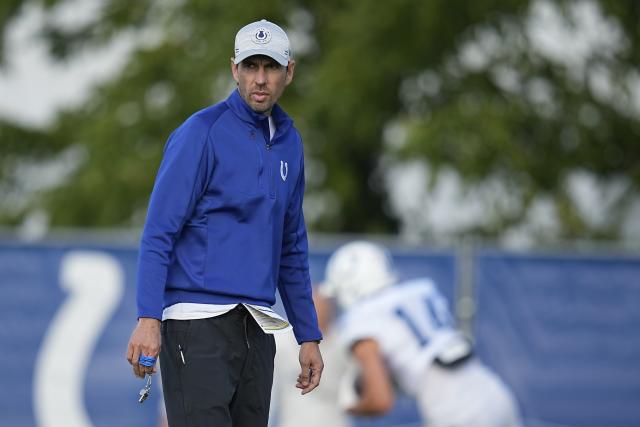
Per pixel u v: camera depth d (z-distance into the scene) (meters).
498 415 24.44
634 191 61.38
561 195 60.00
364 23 56.38
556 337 31.92
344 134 58.50
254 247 14.65
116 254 30.61
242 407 14.91
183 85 63.62
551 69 62.41
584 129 61.81
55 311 30.39
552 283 31.95
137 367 13.95
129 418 30.44
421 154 56.28
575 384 31.92
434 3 55.44
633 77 62.69
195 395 14.38
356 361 24.47
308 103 57.62
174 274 14.55
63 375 30.36
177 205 14.27
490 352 31.77
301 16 61.78
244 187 14.56
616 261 32.09
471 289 31.73
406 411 30.23
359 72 56.06
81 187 62.19
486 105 58.31
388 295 24.61
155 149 63.25
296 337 15.94
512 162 57.59
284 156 15.01
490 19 58.88
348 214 61.31
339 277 24.84
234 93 14.78
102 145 63.25
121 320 30.55
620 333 32.03
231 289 14.49
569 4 59.44
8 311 30.27
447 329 24.77
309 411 25.81
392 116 59.69
